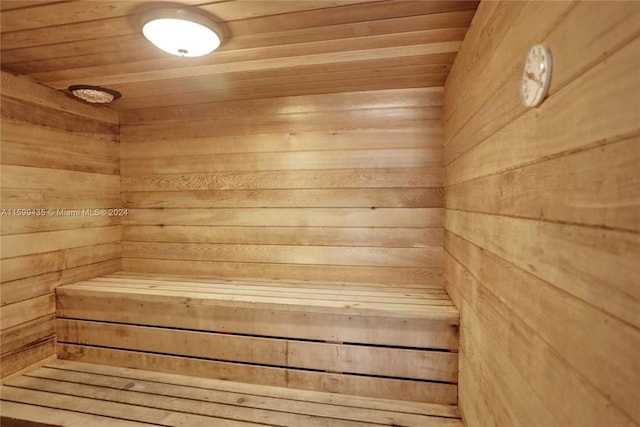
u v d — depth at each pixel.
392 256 2.05
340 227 2.11
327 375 1.63
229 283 2.08
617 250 0.46
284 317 1.68
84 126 2.17
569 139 0.57
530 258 0.74
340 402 1.55
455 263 1.58
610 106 0.47
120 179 2.43
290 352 1.67
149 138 2.39
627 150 0.44
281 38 1.38
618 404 0.45
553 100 0.63
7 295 1.73
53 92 1.97
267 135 2.20
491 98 1.00
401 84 1.93
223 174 2.28
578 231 0.55
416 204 2.01
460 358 1.45
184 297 1.79
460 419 1.42
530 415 0.74
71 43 1.43
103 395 1.60
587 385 0.53
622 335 0.45
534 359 0.72
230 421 1.42
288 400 1.57
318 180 2.13
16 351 1.76
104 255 2.31
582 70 0.53
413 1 1.13
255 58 1.57
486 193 1.06
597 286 0.50
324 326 1.63
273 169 2.20
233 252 2.28
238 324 1.73
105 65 1.65
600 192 0.49
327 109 2.10
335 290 1.90
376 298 1.74
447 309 1.54
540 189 0.69
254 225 2.24
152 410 1.49
